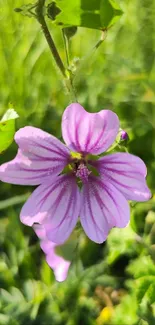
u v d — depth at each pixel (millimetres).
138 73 299
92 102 284
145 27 332
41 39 315
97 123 130
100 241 137
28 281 228
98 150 135
